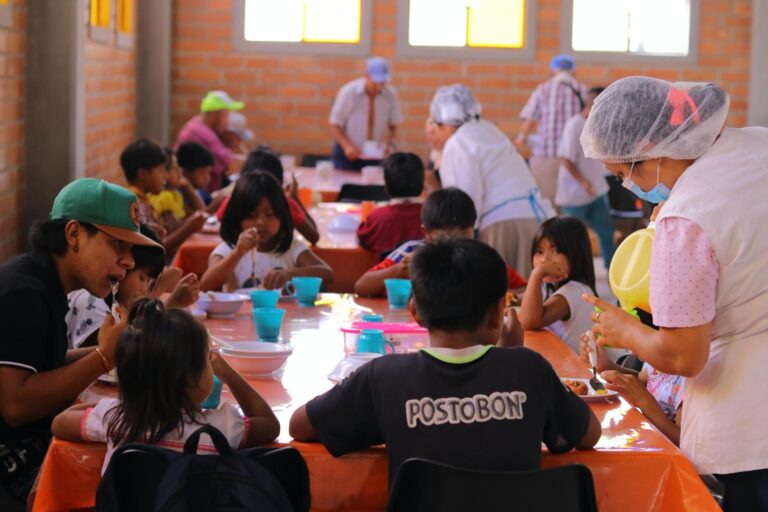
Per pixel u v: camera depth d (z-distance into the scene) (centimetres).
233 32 896
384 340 279
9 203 498
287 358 280
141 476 198
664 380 269
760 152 223
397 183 473
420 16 897
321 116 909
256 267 401
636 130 224
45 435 251
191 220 484
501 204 502
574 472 194
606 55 898
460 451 200
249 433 213
